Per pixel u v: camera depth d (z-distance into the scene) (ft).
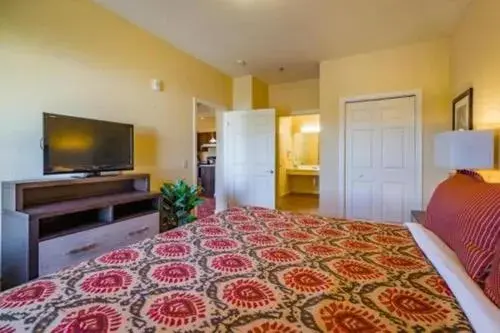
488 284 2.89
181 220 11.74
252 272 3.76
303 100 18.43
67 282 3.41
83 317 2.70
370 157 13.84
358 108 14.05
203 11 9.93
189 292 3.21
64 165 8.21
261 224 6.26
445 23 10.75
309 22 10.66
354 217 14.20
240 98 17.72
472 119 9.23
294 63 15.14
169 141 12.94
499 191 3.68
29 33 7.92
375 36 11.89
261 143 16.66
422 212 9.29
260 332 2.50
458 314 2.74
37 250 6.80
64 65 8.77
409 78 12.85
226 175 17.69
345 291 3.25
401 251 4.59
